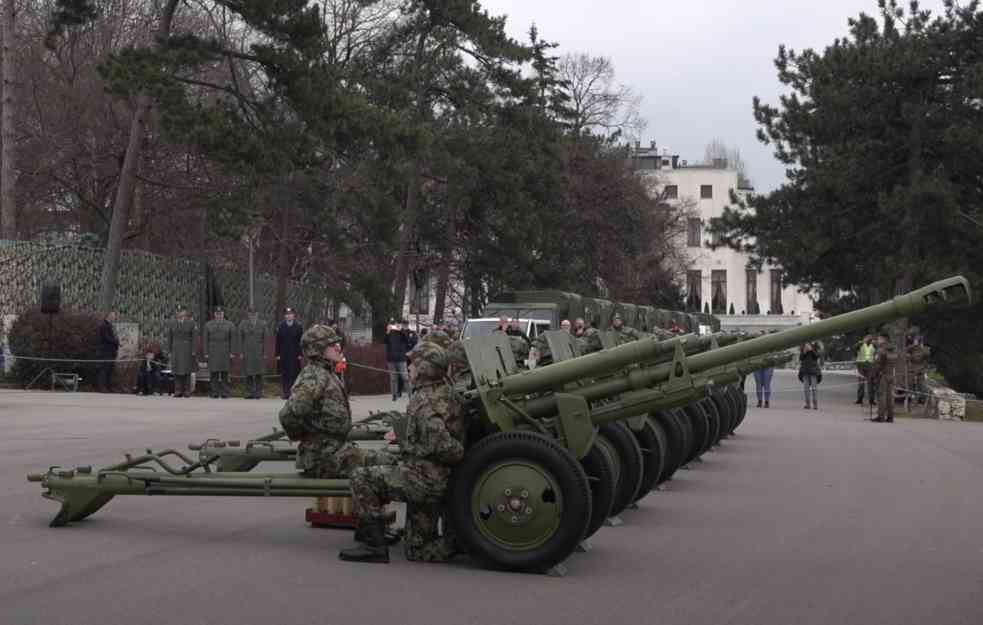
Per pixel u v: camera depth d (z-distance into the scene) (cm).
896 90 3722
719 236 4228
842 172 3706
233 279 4316
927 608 791
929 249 3628
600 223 5934
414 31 4556
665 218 7006
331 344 962
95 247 3516
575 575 880
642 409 937
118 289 3491
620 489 1106
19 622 703
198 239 4425
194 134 3055
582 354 1195
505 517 867
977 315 4206
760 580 877
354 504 904
